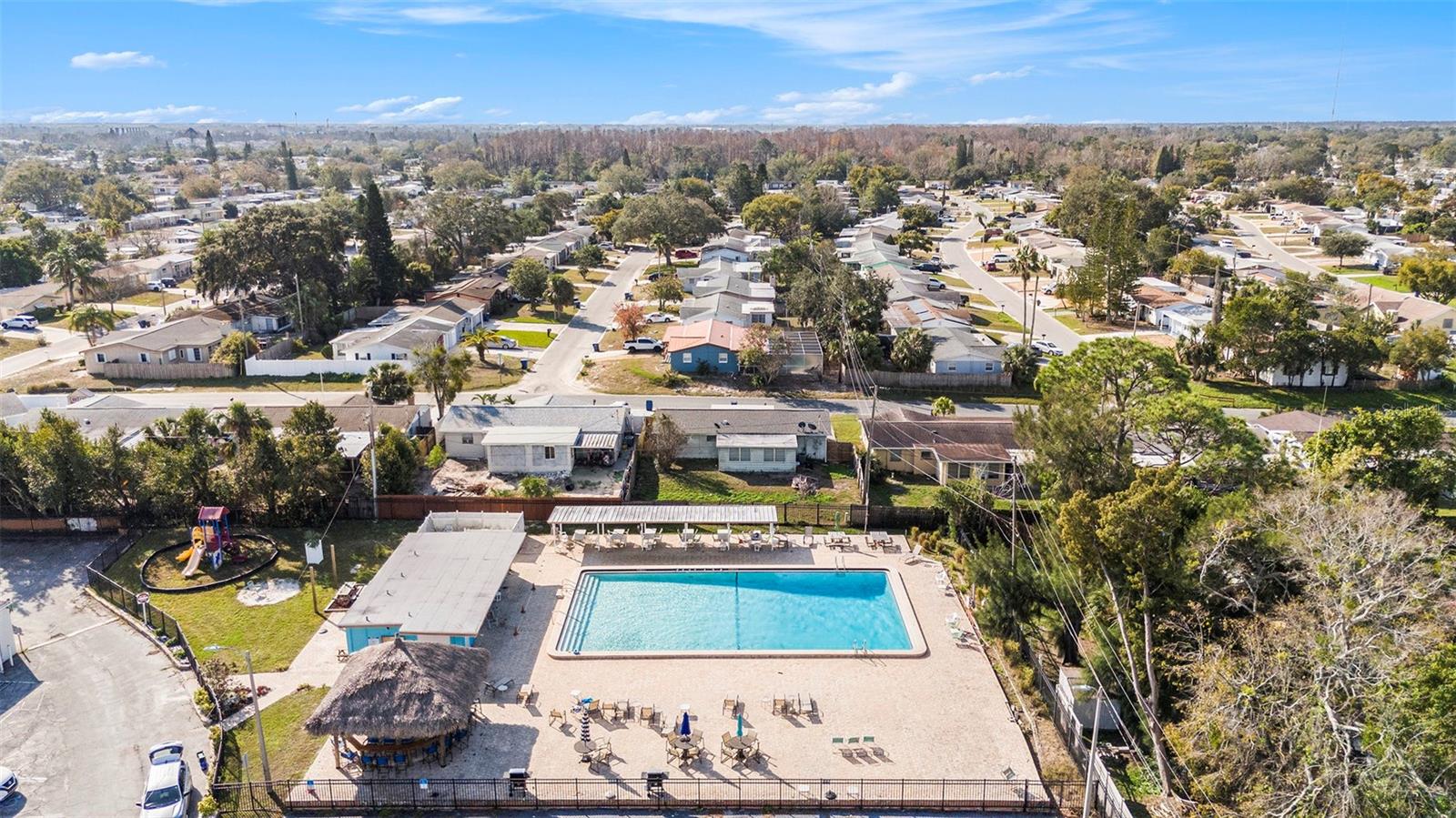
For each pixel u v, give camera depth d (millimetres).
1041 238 181750
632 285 148375
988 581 46125
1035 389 94625
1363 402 94188
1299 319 97250
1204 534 39938
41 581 52531
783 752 37844
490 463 69500
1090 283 124125
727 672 44031
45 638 46531
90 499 58750
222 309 114500
